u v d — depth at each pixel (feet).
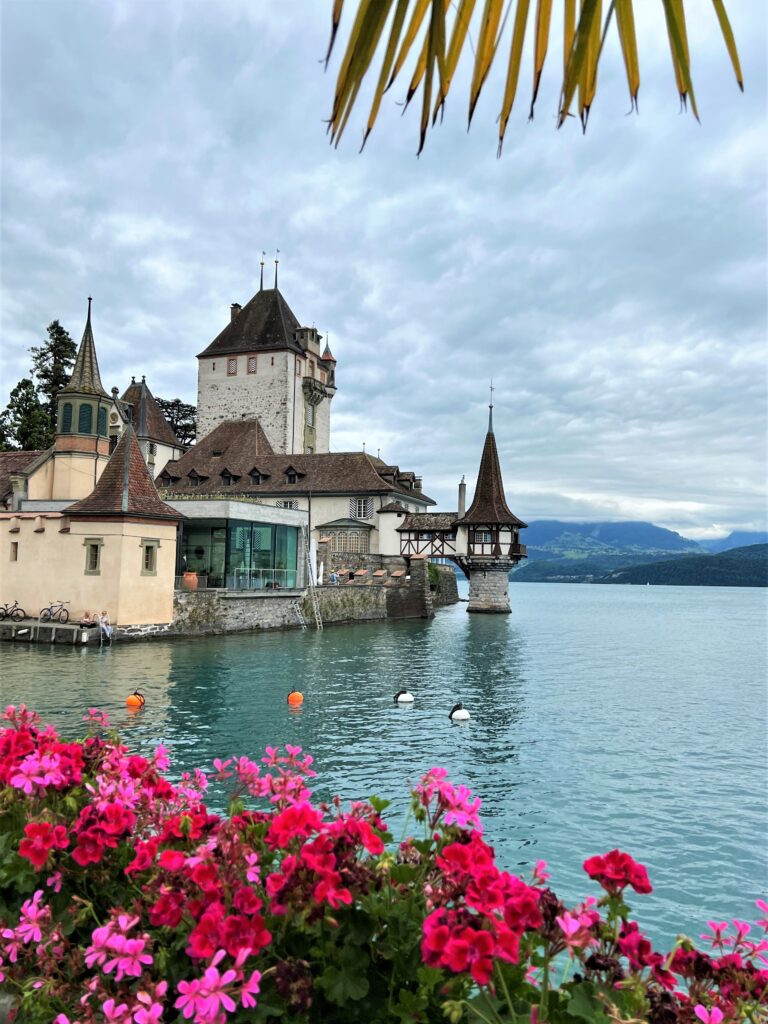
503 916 9.73
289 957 10.78
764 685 102.99
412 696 77.97
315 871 10.62
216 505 141.49
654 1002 9.86
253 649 116.06
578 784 49.70
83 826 13.48
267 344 253.44
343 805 41.52
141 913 12.07
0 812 15.30
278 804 13.91
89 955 10.72
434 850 12.48
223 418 256.52
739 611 352.49
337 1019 10.78
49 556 119.55
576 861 36.37
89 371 148.15
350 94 7.12
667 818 43.14
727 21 6.92
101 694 72.64
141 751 52.49
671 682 104.53
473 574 234.79
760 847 38.78
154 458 237.45
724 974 10.78
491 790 47.70
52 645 109.81
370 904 10.93
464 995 10.36
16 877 13.58
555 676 105.91
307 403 267.18
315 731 61.72
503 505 226.58
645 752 59.62
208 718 64.64
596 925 10.93
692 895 33.17
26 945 12.78
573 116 7.55
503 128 7.60
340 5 6.74
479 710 75.36
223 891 11.07
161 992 10.11
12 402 237.04
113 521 115.34
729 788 49.60
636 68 7.26
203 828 13.10
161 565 122.31
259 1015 10.16
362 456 229.66
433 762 53.67
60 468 145.59
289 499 223.92
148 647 112.06
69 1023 11.02
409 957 10.64
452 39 7.24
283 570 162.81
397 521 222.28
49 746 16.35
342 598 174.40
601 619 263.70
